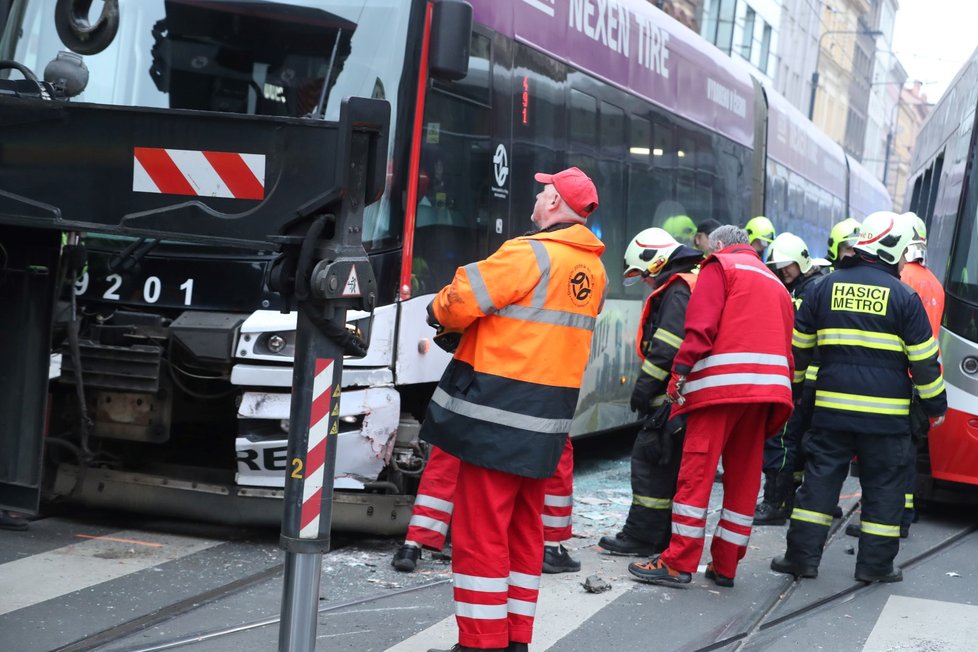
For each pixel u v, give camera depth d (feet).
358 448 20.45
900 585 21.50
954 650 17.62
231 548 20.94
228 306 20.18
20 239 16.05
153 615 16.93
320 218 13.15
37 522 22.15
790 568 21.66
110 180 13.76
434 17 20.07
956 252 28.48
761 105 46.78
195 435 23.21
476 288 14.32
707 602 19.44
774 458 26.50
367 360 20.22
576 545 23.06
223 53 20.27
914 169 50.39
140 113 13.61
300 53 20.27
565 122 27.45
